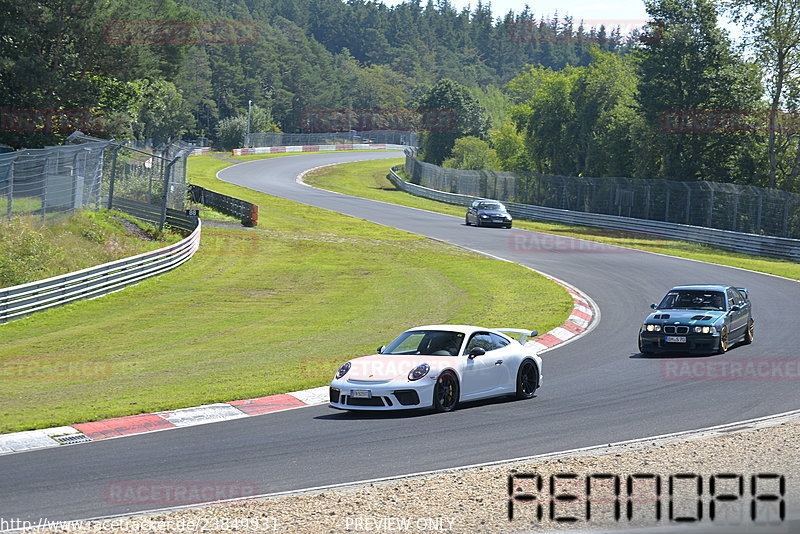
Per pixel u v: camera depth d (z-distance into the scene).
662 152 111.06
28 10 81.44
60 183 62.12
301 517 13.81
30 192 59.19
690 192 89.69
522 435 20.02
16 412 23.92
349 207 108.50
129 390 27.28
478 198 119.38
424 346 24.50
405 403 22.42
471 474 16.41
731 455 17.67
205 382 28.30
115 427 21.72
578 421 21.59
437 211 110.00
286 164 178.00
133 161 75.56
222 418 23.03
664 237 86.88
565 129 140.38
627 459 17.48
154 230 67.00
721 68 106.50
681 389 25.89
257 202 106.50
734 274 59.34
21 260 49.72
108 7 89.12
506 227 91.50
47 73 80.81
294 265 64.75
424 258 68.62
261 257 67.88
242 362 32.44
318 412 23.58
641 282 55.78
